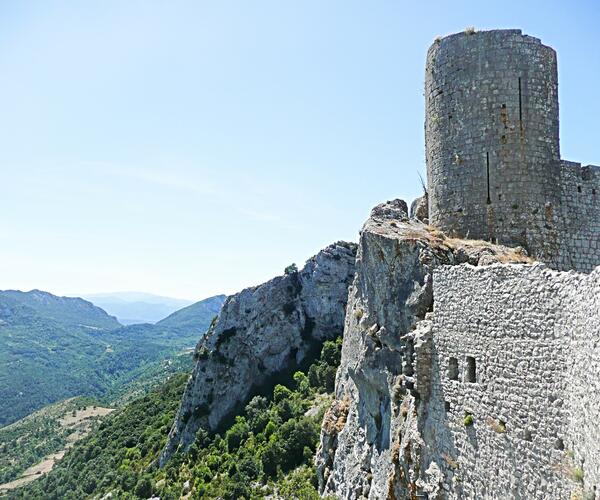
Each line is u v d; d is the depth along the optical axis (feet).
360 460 81.10
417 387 57.06
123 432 407.85
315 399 264.93
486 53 71.51
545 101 71.41
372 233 73.87
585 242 71.56
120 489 287.07
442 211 74.79
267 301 344.69
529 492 39.70
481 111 71.26
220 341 341.00
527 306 41.14
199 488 213.25
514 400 42.19
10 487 441.68
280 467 196.54
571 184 72.18
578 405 34.55
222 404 319.88
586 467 33.24
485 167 70.79
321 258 347.77
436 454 53.72
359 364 80.59
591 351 32.78
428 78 78.07
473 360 49.21
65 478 369.91
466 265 50.98
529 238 69.00
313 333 337.93
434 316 56.75
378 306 73.82
